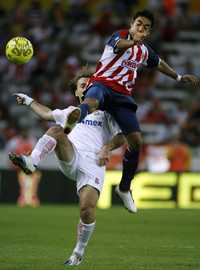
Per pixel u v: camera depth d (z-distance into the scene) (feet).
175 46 245.86
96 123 76.64
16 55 73.67
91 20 250.98
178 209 177.88
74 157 73.82
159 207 185.47
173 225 132.26
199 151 205.57
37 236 110.01
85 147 75.20
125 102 79.15
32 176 183.42
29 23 248.52
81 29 248.11
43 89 227.81
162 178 186.19
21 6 255.70
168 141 203.72
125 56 78.84
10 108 225.76
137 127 79.71
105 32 245.86
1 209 166.30
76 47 241.96
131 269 75.51
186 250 94.12
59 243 101.04
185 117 219.20
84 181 74.08
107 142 78.38
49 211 161.48
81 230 74.08
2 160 193.77
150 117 217.56
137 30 77.51
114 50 77.87
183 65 237.86
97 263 80.02
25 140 187.73
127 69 79.15
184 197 186.29
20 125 218.79
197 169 198.80
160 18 245.65
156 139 209.77
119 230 121.90
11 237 108.17
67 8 254.27
